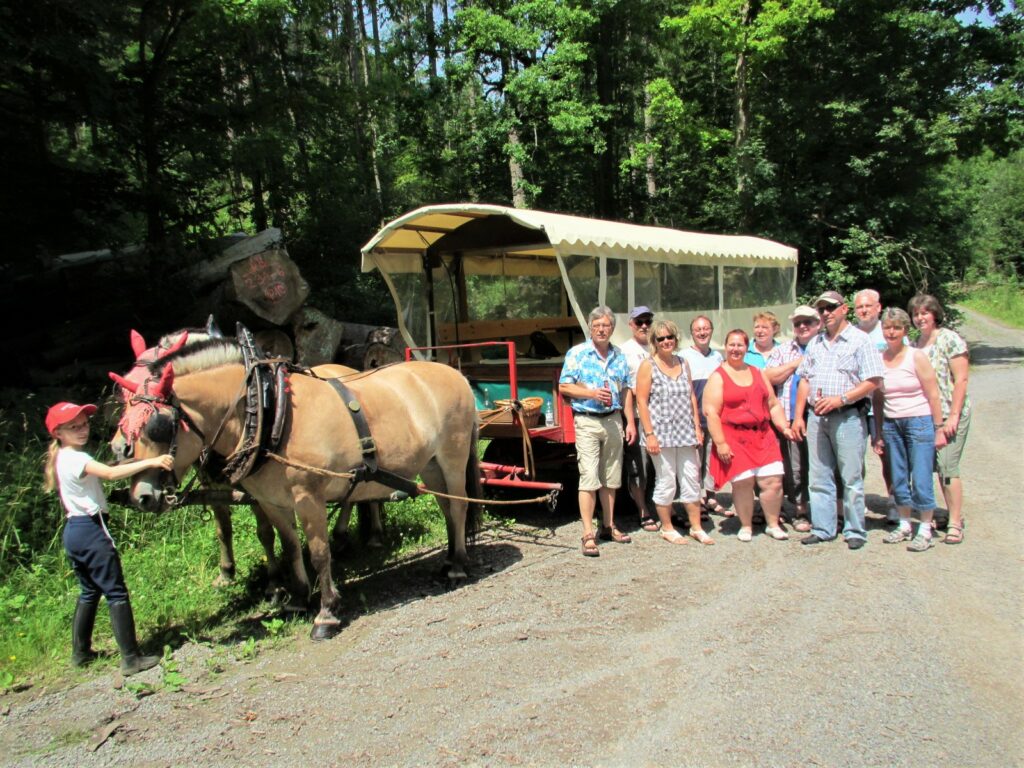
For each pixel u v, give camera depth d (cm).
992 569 489
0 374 934
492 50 1966
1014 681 343
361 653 403
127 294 963
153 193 1020
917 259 1880
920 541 533
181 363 388
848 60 1794
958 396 521
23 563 516
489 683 360
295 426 421
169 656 403
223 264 1023
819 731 306
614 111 2112
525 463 608
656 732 311
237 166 1151
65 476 383
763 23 1772
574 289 636
